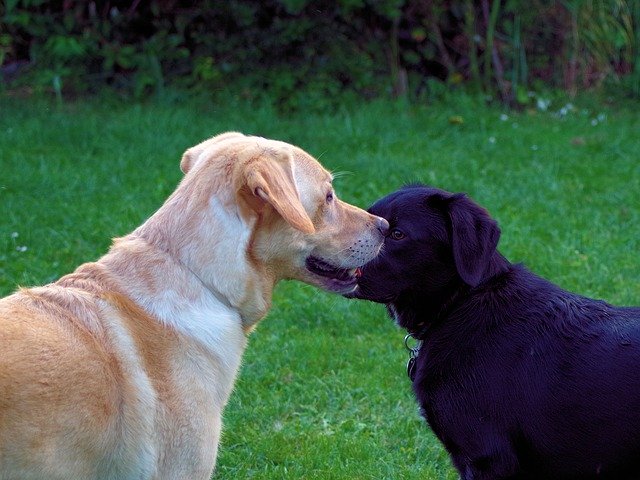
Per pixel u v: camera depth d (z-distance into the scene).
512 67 5.61
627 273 3.22
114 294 2.09
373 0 5.30
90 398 2.02
